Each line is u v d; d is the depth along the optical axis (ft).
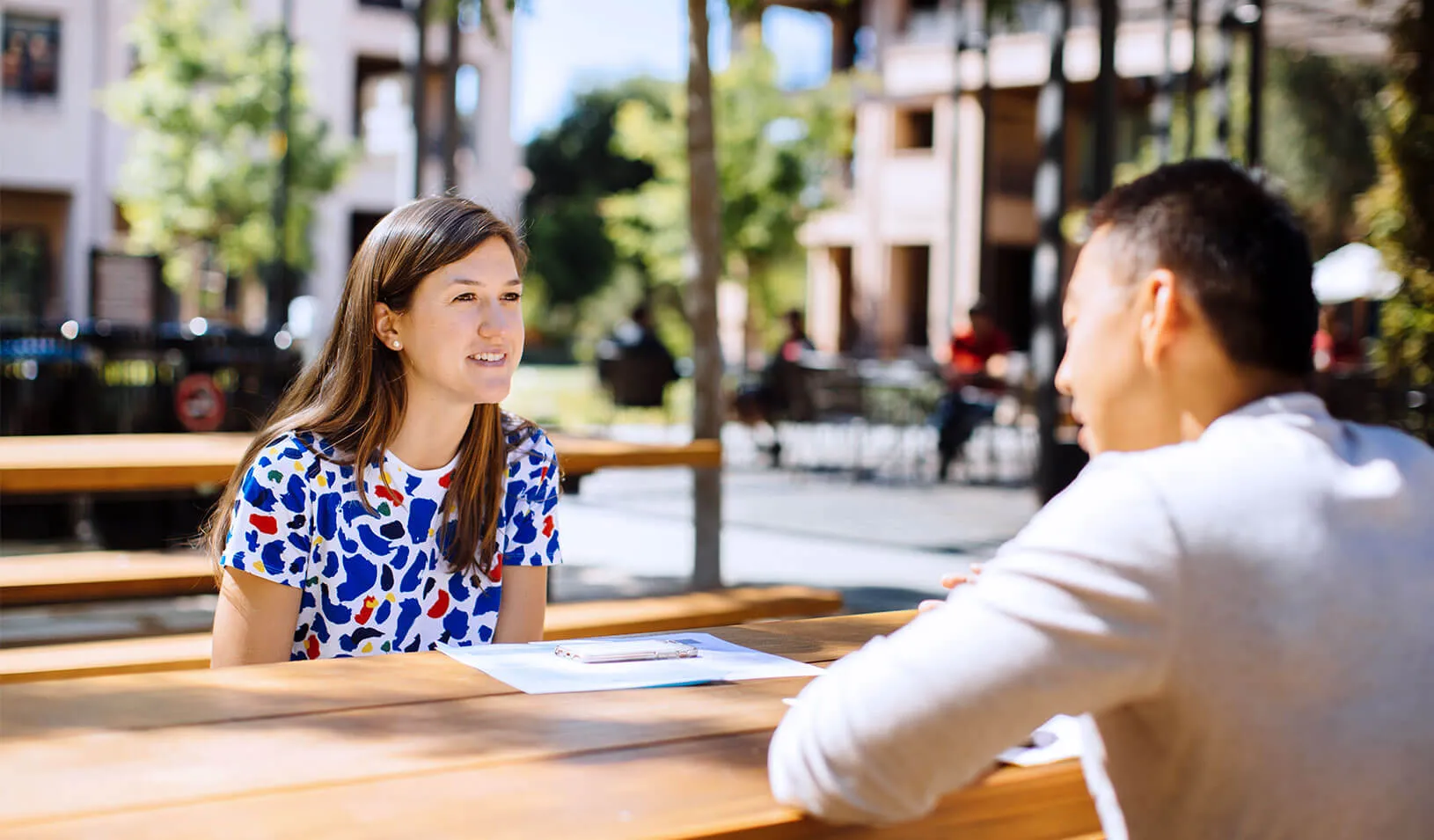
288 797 4.15
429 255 7.43
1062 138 26.76
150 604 20.20
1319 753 3.87
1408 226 34.09
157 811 3.98
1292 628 3.86
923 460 41.50
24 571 13.67
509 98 107.96
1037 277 26.99
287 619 7.47
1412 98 33.73
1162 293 4.42
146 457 13.92
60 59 94.68
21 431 23.53
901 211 95.71
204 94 76.23
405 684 5.65
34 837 3.73
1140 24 75.61
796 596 14.25
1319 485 4.03
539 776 4.44
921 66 92.89
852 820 4.10
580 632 12.32
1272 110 77.77
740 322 104.32
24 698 5.28
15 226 95.35
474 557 7.82
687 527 29.30
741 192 74.79
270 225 74.18
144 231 74.64
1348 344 46.34
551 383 82.79
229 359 24.53
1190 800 4.03
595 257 141.59
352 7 103.30
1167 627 3.86
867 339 97.66
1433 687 3.94
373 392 7.58
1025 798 4.61
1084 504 4.03
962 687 3.91
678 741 4.90
